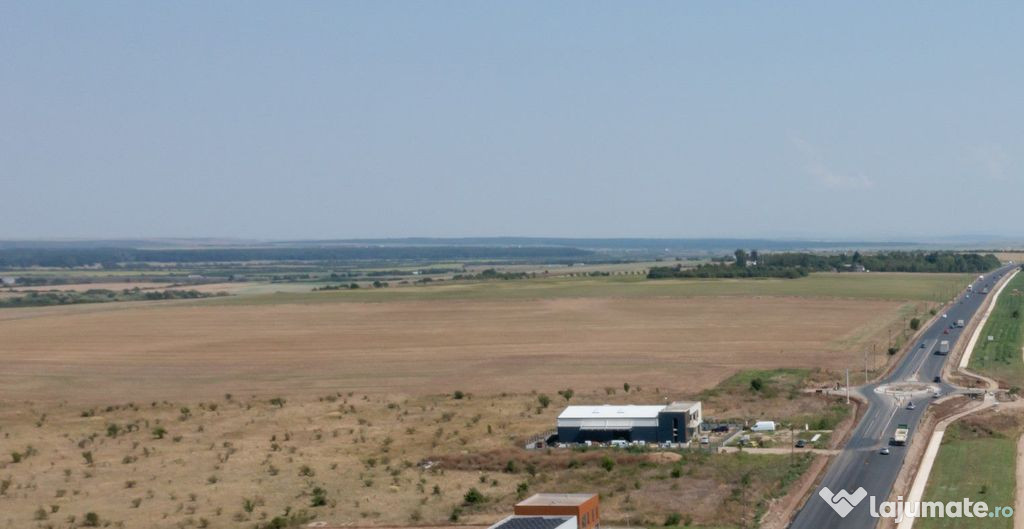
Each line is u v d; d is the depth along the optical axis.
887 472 118.94
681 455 130.62
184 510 112.38
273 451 141.50
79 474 129.62
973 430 142.62
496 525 91.56
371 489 120.25
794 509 106.00
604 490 116.38
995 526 98.06
